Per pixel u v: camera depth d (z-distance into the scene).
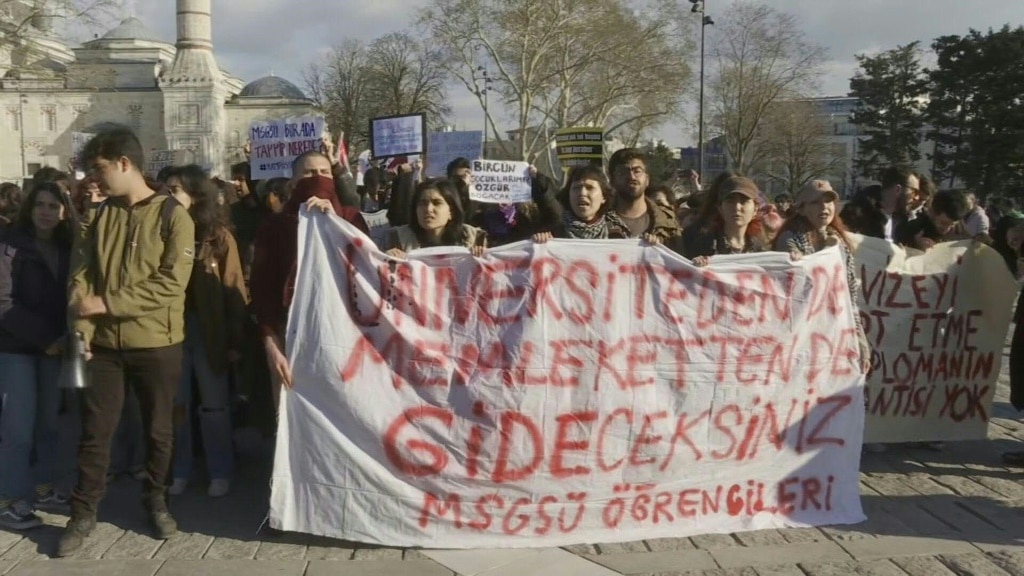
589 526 4.49
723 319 4.68
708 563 4.22
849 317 4.89
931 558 4.30
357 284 4.42
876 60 53.81
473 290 4.48
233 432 5.91
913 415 6.08
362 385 4.36
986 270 6.04
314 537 4.49
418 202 4.97
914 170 6.68
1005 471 5.73
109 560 4.18
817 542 4.48
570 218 5.18
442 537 4.36
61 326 4.65
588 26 46.25
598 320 4.54
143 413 4.45
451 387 4.41
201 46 71.00
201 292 4.94
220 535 4.50
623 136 58.56
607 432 4.52
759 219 6.10
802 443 4.77
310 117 7.32
